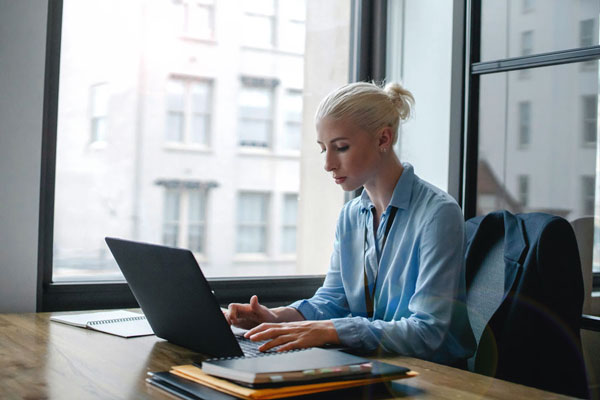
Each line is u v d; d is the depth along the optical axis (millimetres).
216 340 1047
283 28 21641
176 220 22406
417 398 836
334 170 1460
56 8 1763
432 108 2164
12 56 1668
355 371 849
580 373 1240
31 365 1001
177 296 1073
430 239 1350
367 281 1513
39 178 1705
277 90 22219
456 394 858
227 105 21969
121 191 21250
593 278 1920
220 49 21469
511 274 1289
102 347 1155
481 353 1292
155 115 21234
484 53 2049
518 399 836
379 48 2307
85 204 20906
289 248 23578
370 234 1527
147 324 1389
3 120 1658
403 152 2260
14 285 1673
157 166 21844
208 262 23016
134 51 20094
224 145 22562
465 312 1361
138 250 1117
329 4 18000
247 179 23016
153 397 827
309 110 18547
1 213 1657
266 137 22750
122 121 20969
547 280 1243
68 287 1767
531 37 2084
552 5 2062
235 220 23109
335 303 1566
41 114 1708
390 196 1483
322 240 3934
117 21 19641
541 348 1244
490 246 1440
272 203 23188
